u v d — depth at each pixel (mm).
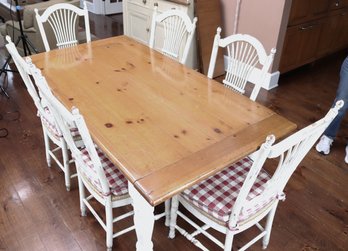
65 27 2504
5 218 1838
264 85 3416
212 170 1163
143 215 1258
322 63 4113
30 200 1961
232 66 1980
